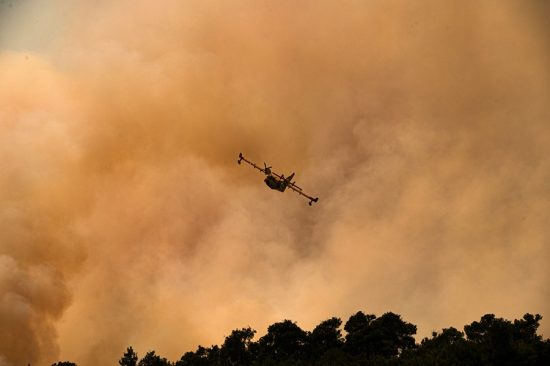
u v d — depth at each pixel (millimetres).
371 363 34562
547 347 34188
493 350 33156
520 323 39031
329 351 36500
